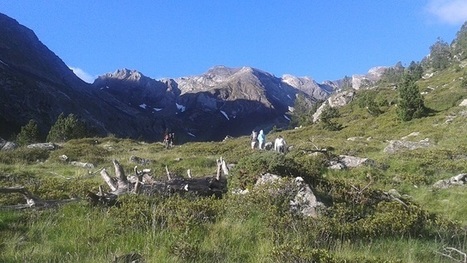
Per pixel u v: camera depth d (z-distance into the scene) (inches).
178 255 273.3
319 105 6028.5
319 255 262.8
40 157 983.6
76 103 6673.2
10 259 265.6
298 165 453.1
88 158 955.3
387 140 1475.1
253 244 304.5
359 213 372.2
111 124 7544.3
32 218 343.3
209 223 339.0
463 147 997.8
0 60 6437.0
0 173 661.3
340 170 733.9
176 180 456.1
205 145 1440.7
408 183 637.9
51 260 268.2
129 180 483.8
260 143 1096.2
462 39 5541.3
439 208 494.0
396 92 3462.1
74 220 337.4
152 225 323.6
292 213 347.3
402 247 318.0
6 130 4522.6
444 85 3275.1
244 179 430.9
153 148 1369.3
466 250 314.7
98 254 277.3
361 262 264.1
